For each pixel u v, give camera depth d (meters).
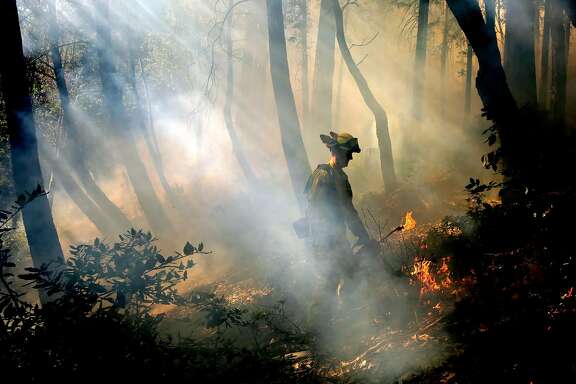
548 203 4.86
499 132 6.06
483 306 4.55
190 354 4.64
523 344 3.85
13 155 7.29
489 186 5.33
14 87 7.23
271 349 5.61
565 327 3.80
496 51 6.18
